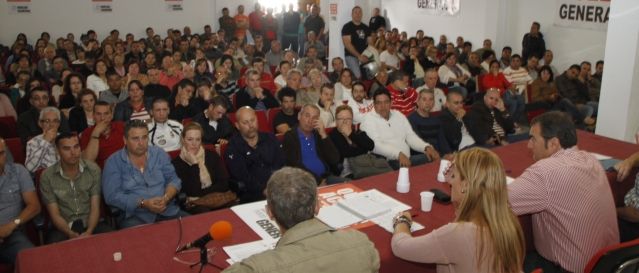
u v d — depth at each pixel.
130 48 10.84
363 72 8.84
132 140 3.08
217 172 3.57
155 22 12.52
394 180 3.02
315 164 4.02
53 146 3.83
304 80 6.84
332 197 2.71
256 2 13.33
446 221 2.42
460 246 1.79
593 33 8.53
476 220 1.79
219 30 12.27
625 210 3.12
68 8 11.63
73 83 5.87
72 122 4.95
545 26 9.34
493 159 1.80
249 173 3.68
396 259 2.10
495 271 1.76
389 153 4.35
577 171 2.35
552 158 2.44
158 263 2.02
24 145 4.48
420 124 4.77
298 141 3.99
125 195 3.08
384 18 12.59
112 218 3.25
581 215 2.33
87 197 3.18
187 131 3.44
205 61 7.75
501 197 1.78
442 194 2.68
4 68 9.83
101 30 12.05
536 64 8.47
